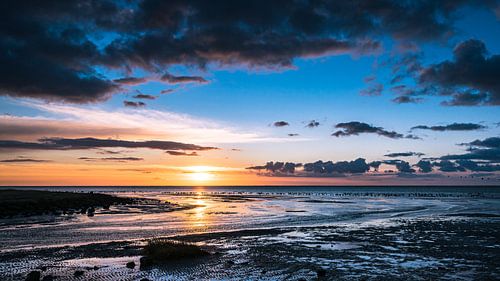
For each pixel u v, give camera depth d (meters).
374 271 18.39
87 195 89.94
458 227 37.12
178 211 57.19
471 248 25.14
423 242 27.81
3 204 50.91
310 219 46.66
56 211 52.56
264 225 39.84
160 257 20.89
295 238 29.94
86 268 18.84
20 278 16.78
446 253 23.33
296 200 101.69
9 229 34.53
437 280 16.72
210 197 119.38
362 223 41.91
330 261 20.83
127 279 16.73
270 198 115.88
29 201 57.44
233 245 26.41
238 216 49.97
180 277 17.11
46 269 18.61
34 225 37.66
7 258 21.38
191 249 22.23
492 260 21.14
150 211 56.53
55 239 28.95
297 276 17.36
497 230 34.66
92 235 31.08
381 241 28.38
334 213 56.06
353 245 26.50
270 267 19.22
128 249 24.39
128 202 79.12
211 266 19.39
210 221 43.09
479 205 78.38
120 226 37.38
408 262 20.59
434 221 43.53
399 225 39.44
